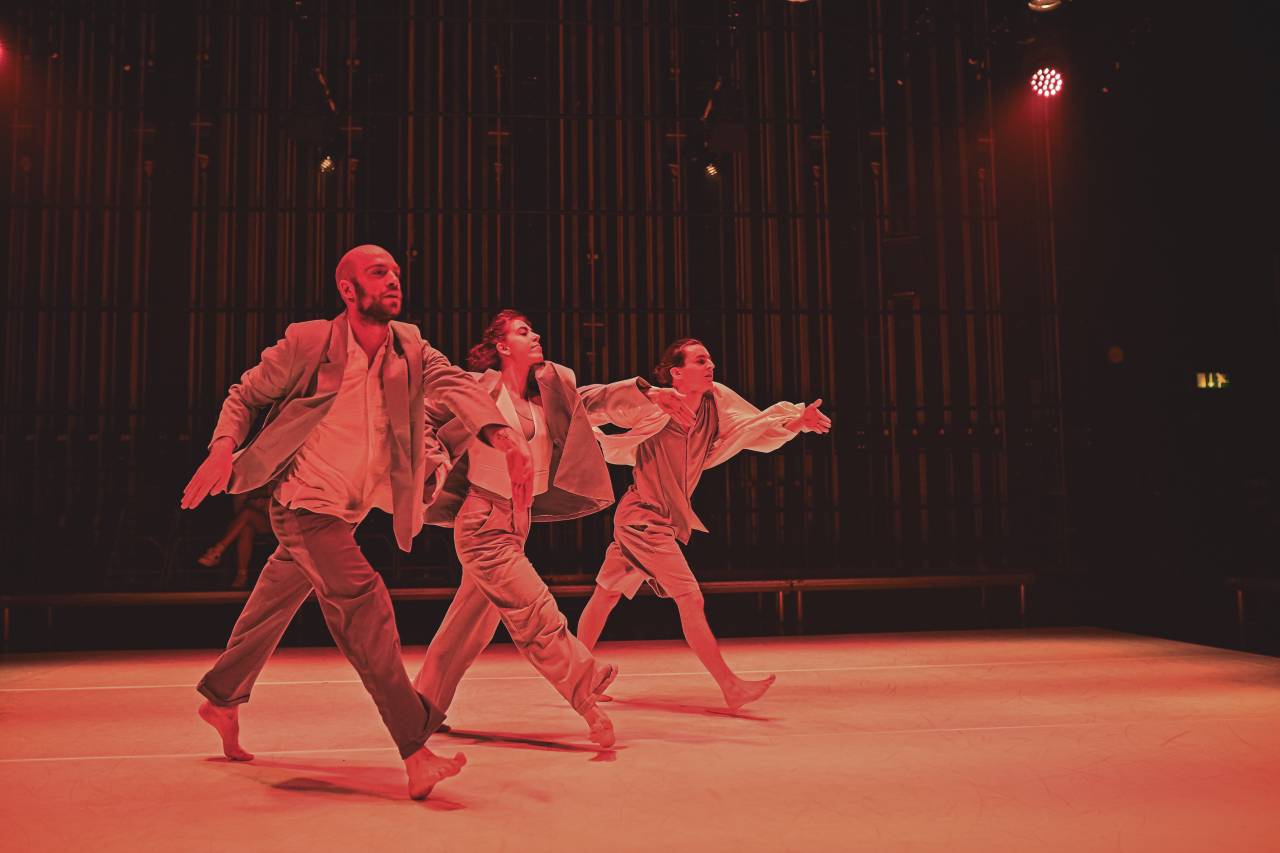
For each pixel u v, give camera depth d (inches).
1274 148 380.2
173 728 172.6
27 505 354.3
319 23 384.5
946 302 397.7
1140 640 286.2
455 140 386.0
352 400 129.4
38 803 120.6
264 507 347.9
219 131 374.3
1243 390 384.8
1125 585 381.4
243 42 376.2
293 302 373.4
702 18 399.5
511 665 251.6
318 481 127.6
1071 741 153.6
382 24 385.7
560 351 383.9
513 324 166.9
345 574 124.3
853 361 392.8
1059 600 382.9
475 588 162.9
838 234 395.9
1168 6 383.6
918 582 344.8
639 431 192.2
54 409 356.8
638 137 393.1
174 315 362.6
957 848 100.6
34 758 147.8
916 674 227.3
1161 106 389.7
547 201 383.9
